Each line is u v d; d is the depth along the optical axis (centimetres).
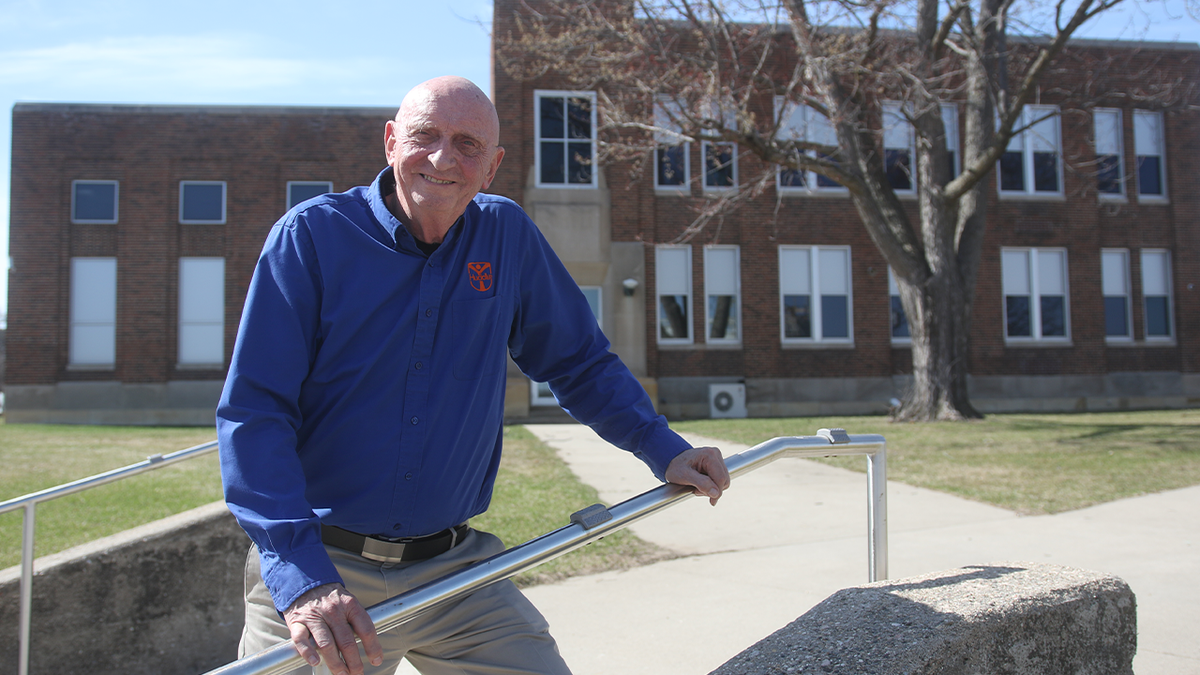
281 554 146
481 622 194
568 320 211
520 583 483
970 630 181
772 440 215
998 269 2081
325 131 2031
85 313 1988
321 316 172
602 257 1891
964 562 505
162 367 1967
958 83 2020
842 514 659
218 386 1980
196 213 2006
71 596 371
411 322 177
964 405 1505
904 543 555
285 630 180
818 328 2009
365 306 172
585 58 1477
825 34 1461
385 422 177
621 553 543
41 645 364
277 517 148
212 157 2009
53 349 1961
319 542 149
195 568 397
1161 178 2175
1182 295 2152
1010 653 189
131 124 1997
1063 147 2111
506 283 192
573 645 382
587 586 476
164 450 1182
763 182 1566
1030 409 2056
